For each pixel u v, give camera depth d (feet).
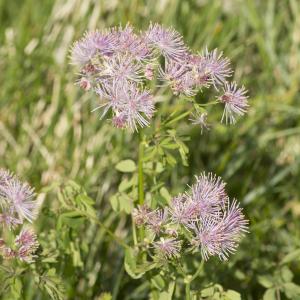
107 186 14.12
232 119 9.52
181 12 16.55
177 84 9.00
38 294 12.02
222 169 14.84
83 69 8.89
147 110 8.75
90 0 16.58
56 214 10.12
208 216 8.81
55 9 16.74
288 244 13.78
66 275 10.57
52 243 10.46
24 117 15.71
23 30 16.57
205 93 14.92
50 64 16.03
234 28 16.78
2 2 17.89
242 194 14.61
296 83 16.11
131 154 14.57
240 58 16.67
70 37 16.22
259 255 13.28
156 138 9.59
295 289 10.69
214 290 9.92
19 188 8.68
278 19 17.26
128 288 12.53
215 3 16.69
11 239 9.04
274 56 16.38
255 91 16.46
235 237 9.11
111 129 14.78
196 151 15.21
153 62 9.12
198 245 8.79
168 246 8.79
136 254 9.57
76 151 14.88
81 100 15.39
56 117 15.46
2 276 9.27
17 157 15.07
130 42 8.91
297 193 14.99
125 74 8.74
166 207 8.98
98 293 12.26
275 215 14.62
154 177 10.07
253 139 15.46
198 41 16.21
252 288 12.23
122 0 16.39
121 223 13.52
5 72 16.39
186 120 15.11
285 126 15.99
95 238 13.03
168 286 9.79
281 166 15.53
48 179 14.62
